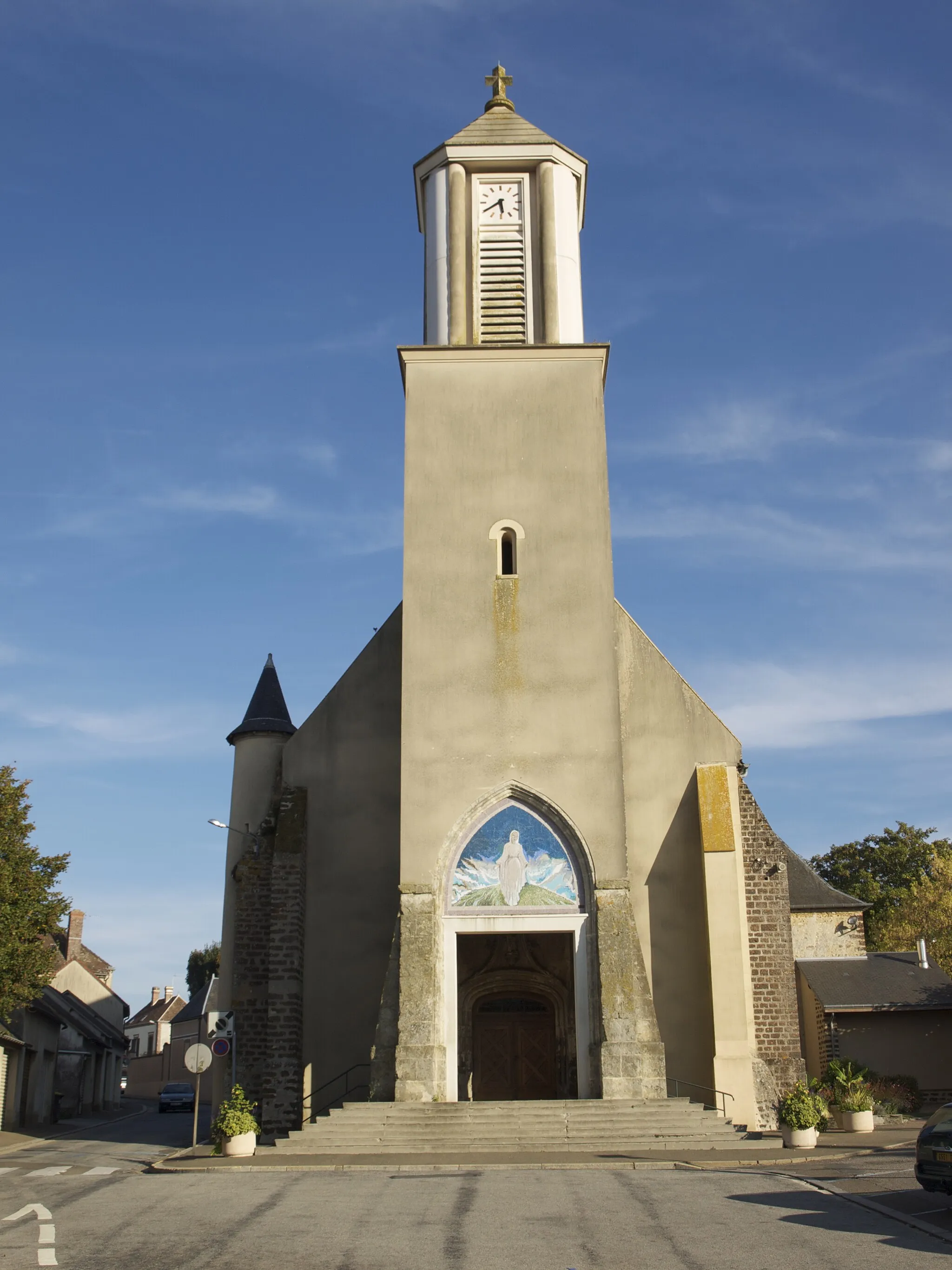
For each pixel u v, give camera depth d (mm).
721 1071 25672
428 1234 13500
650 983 27219
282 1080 26781
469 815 26156
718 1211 14797
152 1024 98938
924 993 36938
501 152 30625
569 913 25547
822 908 42125
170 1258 12375
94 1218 14945
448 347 29141
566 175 30875
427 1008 24625
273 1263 12070
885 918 54312
